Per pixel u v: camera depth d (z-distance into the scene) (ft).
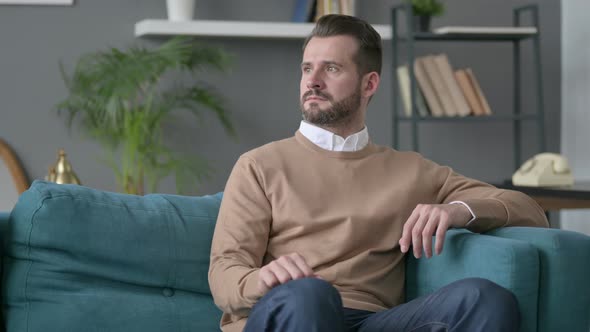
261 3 14.21
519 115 14.23
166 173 13.06
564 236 6.25
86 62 13.29
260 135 14.33
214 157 14.12
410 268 6.94
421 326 5.74
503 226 6.73
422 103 13.82
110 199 6.79
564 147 15.78
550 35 15.70
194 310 6.76
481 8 15.25
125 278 6.61
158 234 6.77
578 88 15.43
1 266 6.47
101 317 6.38
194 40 13.98
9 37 13.11
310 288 5.17
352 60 6.88
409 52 13.52
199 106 13.99
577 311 6.23
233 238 6.35
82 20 13.38
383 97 14.96
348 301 6.39
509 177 15.58
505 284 5.99
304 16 13.87
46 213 6.37
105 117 12.37
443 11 13.98
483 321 5.42
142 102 13.50
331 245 6.59
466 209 6.44
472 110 13.97
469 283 5.58
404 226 6.36
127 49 13.55
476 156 15.44
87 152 13.41
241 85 14.20
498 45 15.39
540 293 6.19
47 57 13.25
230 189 6.64
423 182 7.04
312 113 6.84
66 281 6.40
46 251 6.37
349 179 6.83
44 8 13.23
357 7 14.62
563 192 11.18
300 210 6.60
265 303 5.26
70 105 12.93
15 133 13.16
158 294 6.78
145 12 13.64
